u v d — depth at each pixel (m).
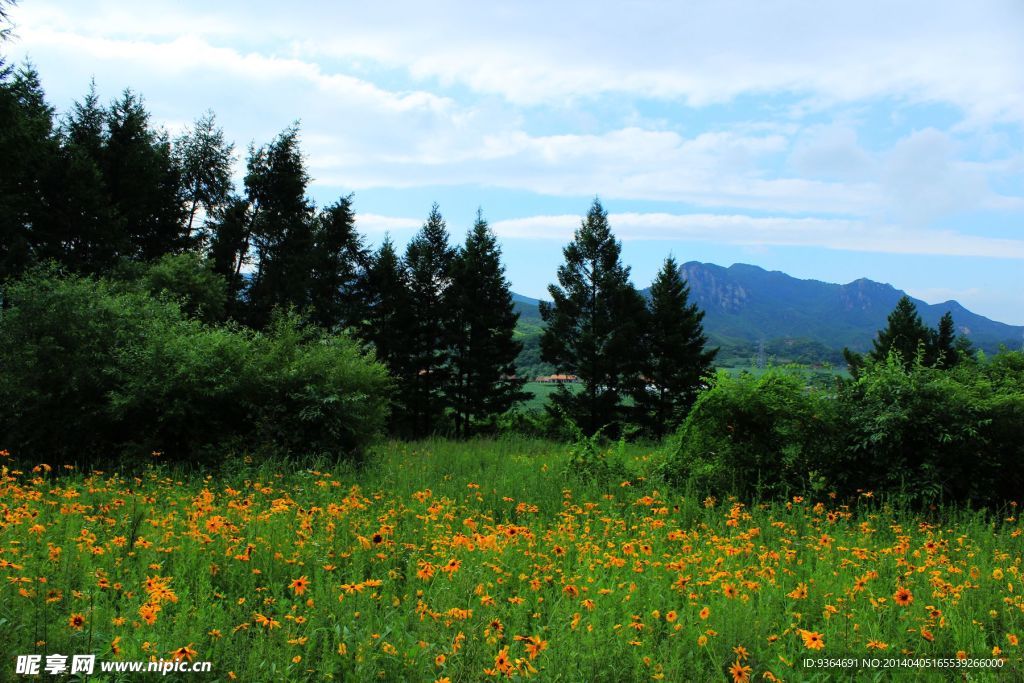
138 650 3.70
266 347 13.34
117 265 24.84
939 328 33.97
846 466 9.55
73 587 4.71
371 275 31.12
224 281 27.16
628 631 4.20
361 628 4.23
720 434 10.38
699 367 29.77
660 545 6.68
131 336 12.35
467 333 30.50
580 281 30.08
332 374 12.70
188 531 6.15
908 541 6.63
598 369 29.39
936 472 8.76
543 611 4.88
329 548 5.82
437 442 20.23
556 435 28.55
